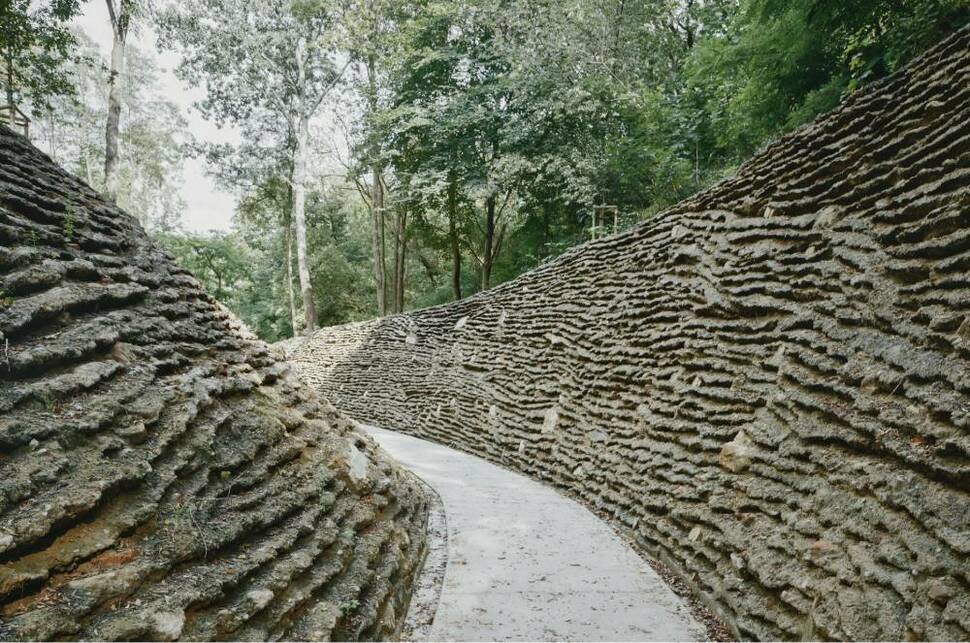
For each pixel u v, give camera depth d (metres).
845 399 3.55
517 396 9.45
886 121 4.71
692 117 12.39
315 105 23.69
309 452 4.09
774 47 7.72
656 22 15.65
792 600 3.05
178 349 3.81
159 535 2.29
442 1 17.73
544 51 14.15
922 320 3.34
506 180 16.02
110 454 2.43
